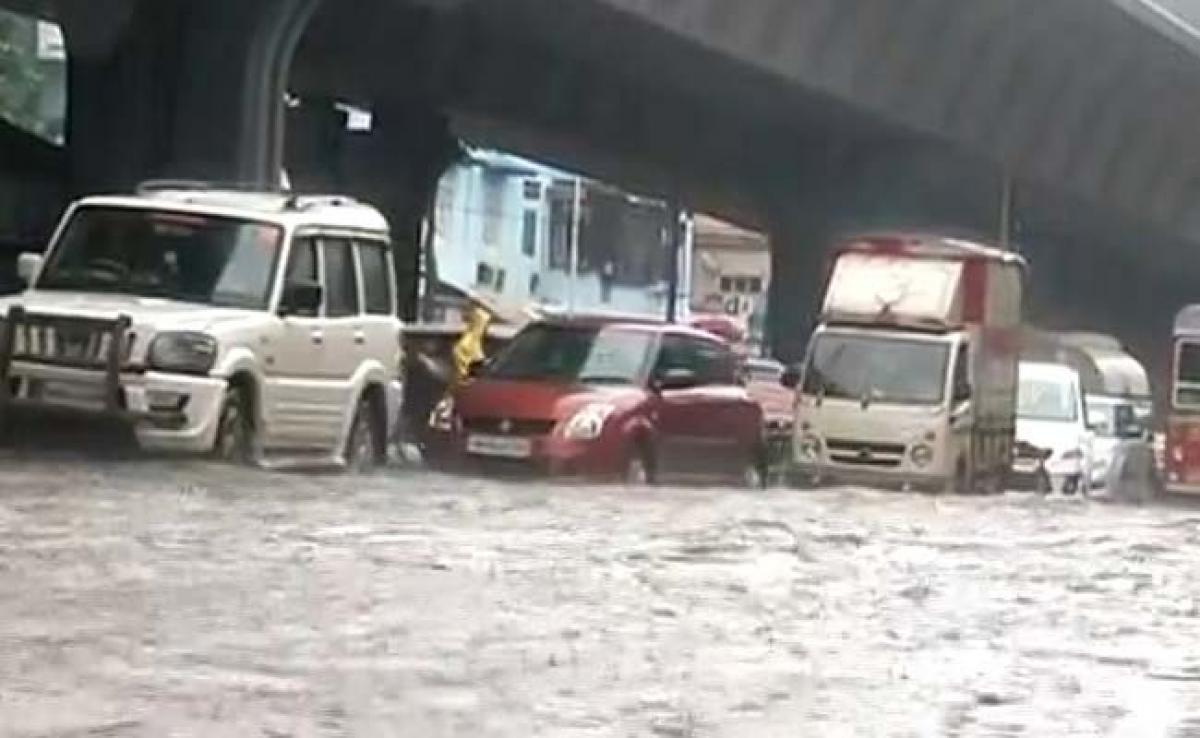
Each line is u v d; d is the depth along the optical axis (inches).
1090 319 6441.9
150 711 786.8
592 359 2399.1
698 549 1470.2
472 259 7534.5
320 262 1918.1
